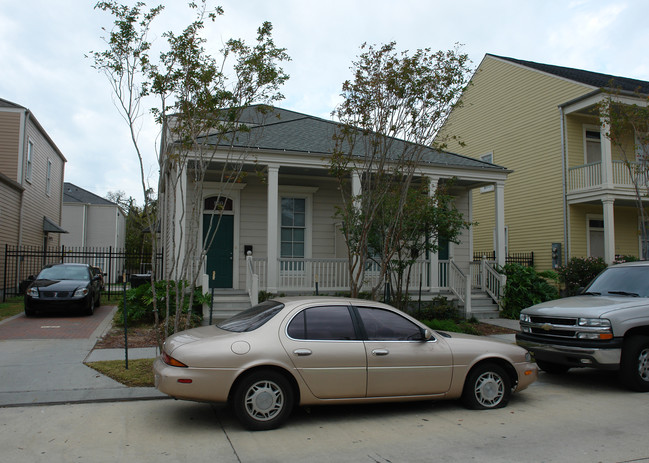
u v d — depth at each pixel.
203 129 7.79
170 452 4.55
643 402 6.46
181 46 7.40
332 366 5.29
